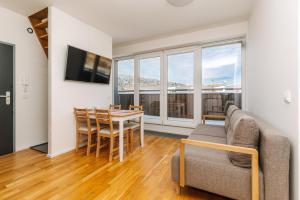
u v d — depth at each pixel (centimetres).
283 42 147
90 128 285
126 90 521
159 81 454
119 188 184
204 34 366
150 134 430
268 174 130
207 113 399
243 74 353
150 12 292
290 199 132
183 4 263
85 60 322
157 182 197
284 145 126
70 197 167
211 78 393
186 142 163
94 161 256
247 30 325
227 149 146
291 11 131
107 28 361
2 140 275
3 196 167
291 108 131
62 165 240
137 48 457
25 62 305
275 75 168
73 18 306
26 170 224
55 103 276
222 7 277
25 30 304
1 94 273
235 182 144
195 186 163
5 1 255
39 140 331
